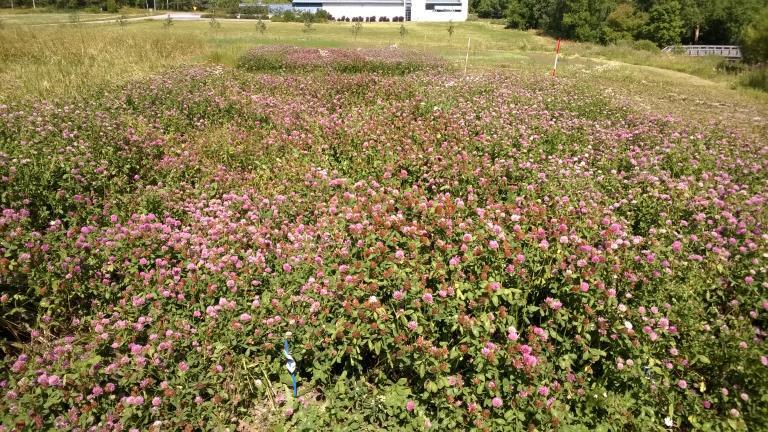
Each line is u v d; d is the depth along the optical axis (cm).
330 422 364
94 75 1384
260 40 3519
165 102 1091
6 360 377
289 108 1072
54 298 430
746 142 963
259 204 617
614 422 345
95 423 338
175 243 492
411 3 9194
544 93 1405
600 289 388
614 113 1241
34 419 314
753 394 351
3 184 557
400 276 402
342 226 517
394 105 1099
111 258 469
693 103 1769
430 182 680
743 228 526
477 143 821
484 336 362
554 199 594
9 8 7688
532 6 7656
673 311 407
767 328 430
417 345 353
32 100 959
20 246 457
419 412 358
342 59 2175
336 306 411
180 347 385
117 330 388
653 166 771
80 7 8219
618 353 374
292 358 384
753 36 3147
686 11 6088
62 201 583
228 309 410
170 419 344
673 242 527
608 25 6022
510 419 331
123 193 663
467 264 418
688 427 363
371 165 766
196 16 8338
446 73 1858
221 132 946
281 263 473
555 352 388
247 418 380
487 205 586
